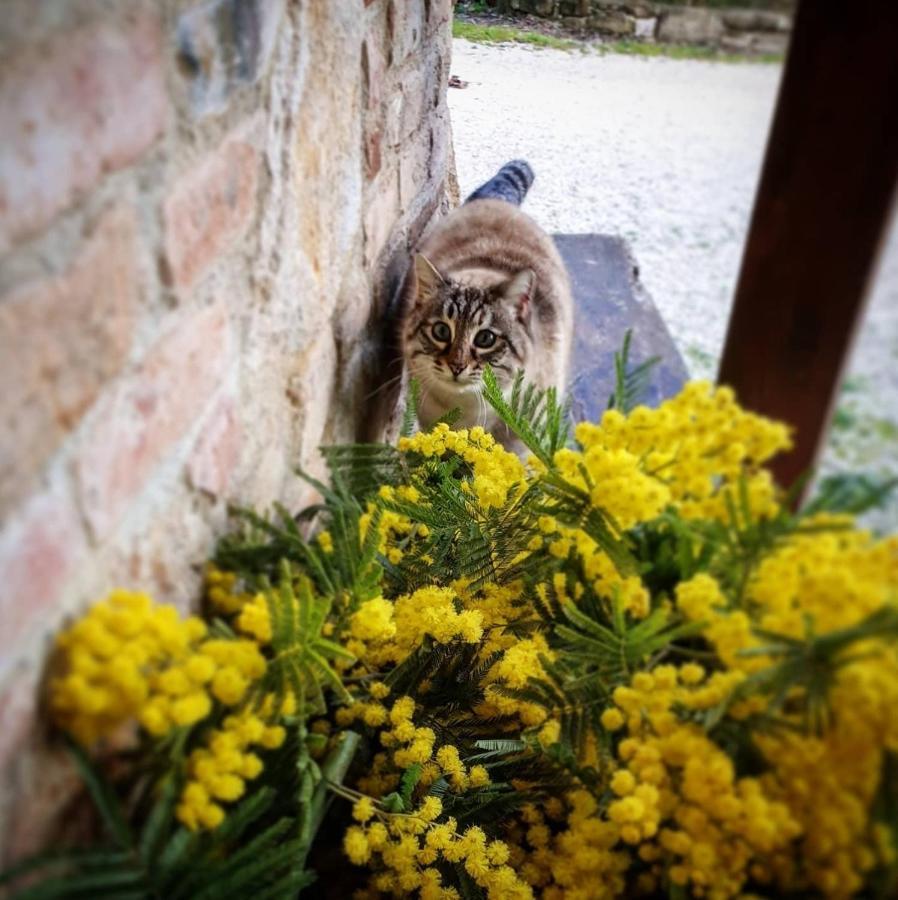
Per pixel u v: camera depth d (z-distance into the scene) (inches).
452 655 37.4
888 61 23.7
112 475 23.9
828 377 27.9
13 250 18.8
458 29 91.4
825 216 26.2
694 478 27.9
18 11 18.3
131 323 24.2
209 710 25.9
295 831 29.0
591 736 30.4
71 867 22.8
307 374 40.9
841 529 24.4
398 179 57.7
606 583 31.2
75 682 21.2
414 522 38.7
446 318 59.3
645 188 62.1
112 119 22.2
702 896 26.8
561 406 41.5
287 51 34.0
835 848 24.0
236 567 31.5
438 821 34.7
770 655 24.6
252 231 32.7
